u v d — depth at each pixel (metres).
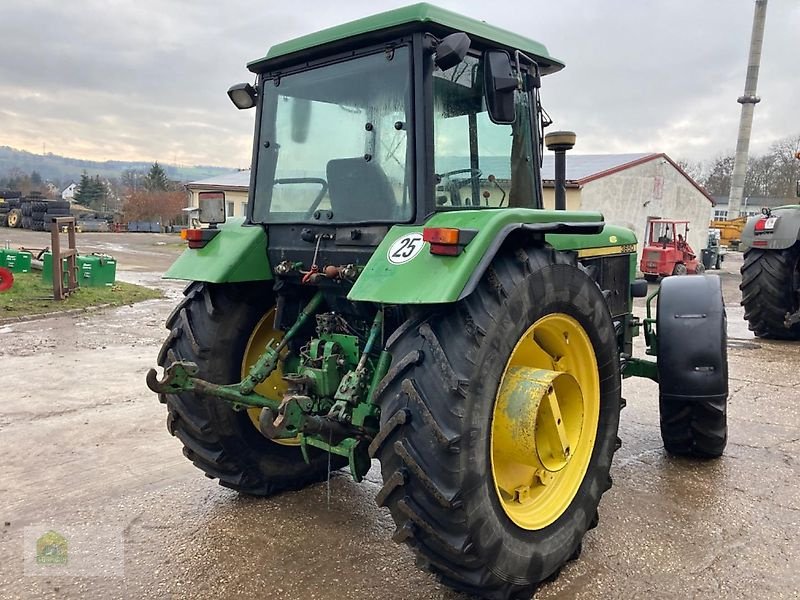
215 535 3.34
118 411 5.35
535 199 3.59
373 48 3.03
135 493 3.83
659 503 3.71
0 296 11.23
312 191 3.30
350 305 3.27
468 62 3.13
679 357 4.01
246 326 3.63
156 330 9.22
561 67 3.74
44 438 4.71
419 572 3.01
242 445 3.63
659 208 24.61
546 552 2.83
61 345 8.02
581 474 3.15
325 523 3.49
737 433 4.89
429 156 2.88
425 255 2.59
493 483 2.63
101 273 13.56
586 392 3.25
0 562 3.07
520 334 2.70
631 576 2.98
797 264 8.32
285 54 3.26
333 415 2.82
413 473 2.46
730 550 3.20
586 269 3.38
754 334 9.06
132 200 57.38
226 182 37.41
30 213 33.28
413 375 2.51
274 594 2.83
